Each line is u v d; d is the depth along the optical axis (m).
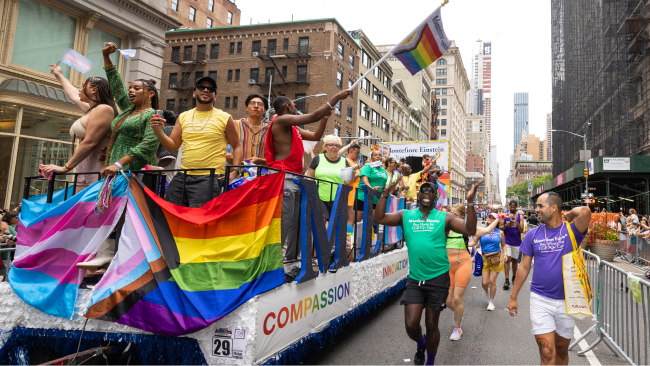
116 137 4.11
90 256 3.63
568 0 44.91
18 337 3.69
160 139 3.82
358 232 5.90
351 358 4.64
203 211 3.44
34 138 13.59
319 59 38.31
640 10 29.89
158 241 3.43
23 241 3.96
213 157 3.95
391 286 7.13
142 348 3.47
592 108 37.62
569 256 3.76
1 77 12.72
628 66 31.41
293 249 4.59
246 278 3.31
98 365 3.42
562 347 3.84
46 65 13.95
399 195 7.99
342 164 5.93
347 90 3.73
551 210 3.88
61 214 3.87
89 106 4.73
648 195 29.23
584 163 31.09
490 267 7.68
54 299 3.59
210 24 51.91
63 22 14.41
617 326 5.12
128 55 4.18
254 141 5.38
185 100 41.03
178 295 3.33
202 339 3.26
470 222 3.89
